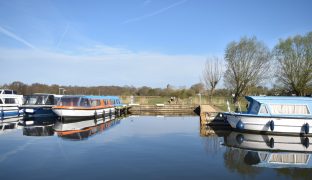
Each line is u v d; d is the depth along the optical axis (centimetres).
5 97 3164
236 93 4994
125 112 4722
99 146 1650
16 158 1359
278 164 1334
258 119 2131
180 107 5106
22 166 1227
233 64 5006
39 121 2958
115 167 1223
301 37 4481
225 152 1557
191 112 5044
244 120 2192
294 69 4484
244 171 1206
